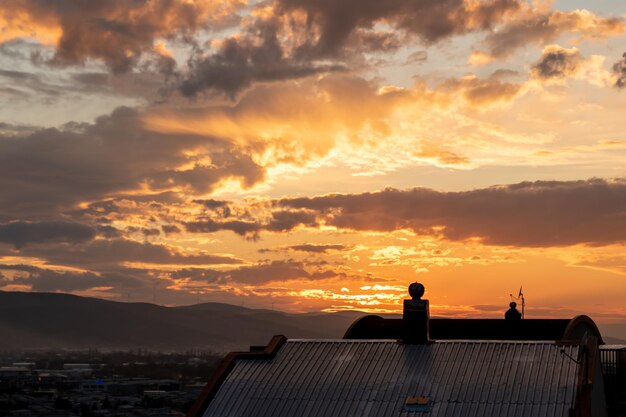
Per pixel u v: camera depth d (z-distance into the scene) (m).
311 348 46.72
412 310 46.22
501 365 43.12
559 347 43.88
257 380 44.62
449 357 44.28
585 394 40.69
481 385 42.03
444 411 40.91
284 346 47.19
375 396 42.47
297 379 44.28
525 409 40.34
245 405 43.16
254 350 47.47
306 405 42.59
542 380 41.75
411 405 41.53
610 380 49.44
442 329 53.50
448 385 42.31
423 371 43.53
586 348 42.31
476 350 44.56
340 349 46.31
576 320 48.62
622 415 49.19
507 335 52.72
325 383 43.75
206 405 43.38
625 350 49.78
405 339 46.00
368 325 53.16
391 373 43.72
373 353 45.53
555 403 40.38
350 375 44.03
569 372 42.03
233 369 45.66
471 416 40.44
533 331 52.47
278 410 42.59
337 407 42.22
